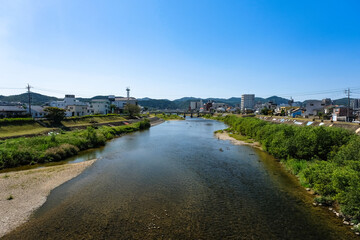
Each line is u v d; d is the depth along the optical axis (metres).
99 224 12.16
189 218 12.92
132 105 93.25
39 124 41.31
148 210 13.84
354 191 11.99
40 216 12.94
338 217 12.89
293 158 23.06
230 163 25.14
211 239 10.95
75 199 15.27
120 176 20.31
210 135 50.53
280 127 32.47
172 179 19.62
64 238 10.88
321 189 14.93
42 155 24.88
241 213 13.52
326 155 20.36
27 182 18.16
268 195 16.12
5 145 25.05
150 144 37.72
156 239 10.91
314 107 82.62
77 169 22.20
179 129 65.81
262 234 11.41
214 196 16.00
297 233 11.48
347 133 21.20
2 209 13.62
